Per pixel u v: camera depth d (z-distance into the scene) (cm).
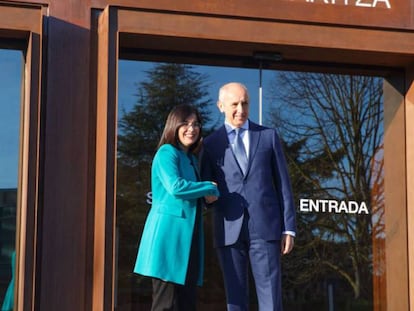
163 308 538
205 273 666
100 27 620
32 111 591
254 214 566
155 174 555
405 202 706
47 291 592
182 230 541
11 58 635
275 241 568
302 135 700
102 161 594
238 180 571
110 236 587
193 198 540
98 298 585
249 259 583
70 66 614
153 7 621
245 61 690
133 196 661
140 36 623
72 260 598
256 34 635
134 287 652
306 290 689
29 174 585
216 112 682
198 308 663
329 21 647
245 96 581
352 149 707
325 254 695
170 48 662
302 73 703
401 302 695
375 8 657
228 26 631
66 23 617
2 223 623
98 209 595
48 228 597
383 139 712
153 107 673
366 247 700
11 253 621
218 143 582
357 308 693
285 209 571
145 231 551
